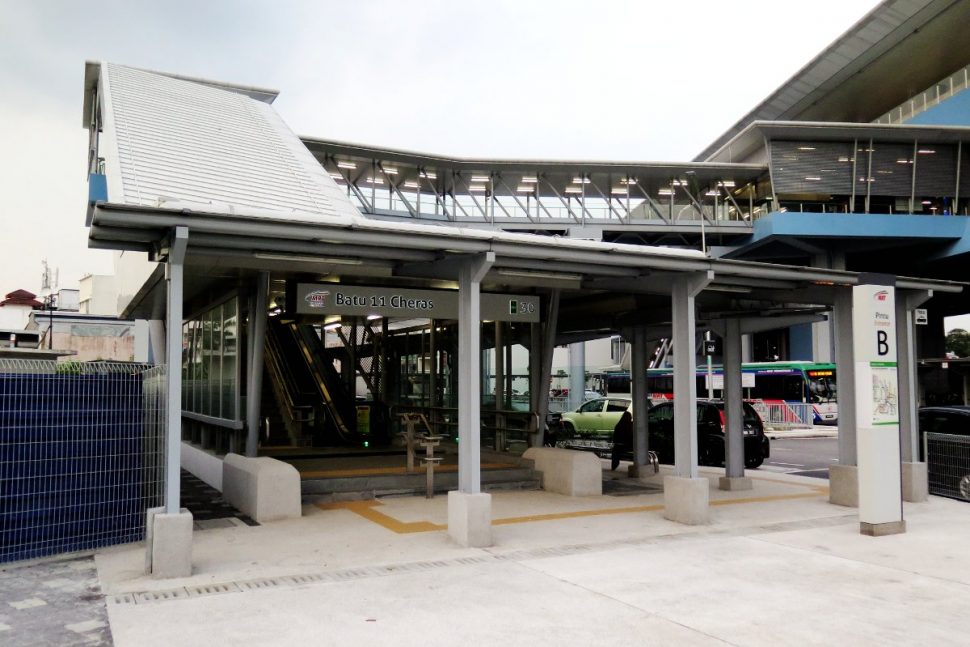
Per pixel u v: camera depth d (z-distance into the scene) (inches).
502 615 228.1
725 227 1797.5
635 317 577.9
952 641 206.7
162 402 313.6
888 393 367.2
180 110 801.6
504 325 593.3
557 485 489.7
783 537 349.1
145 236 282.0
